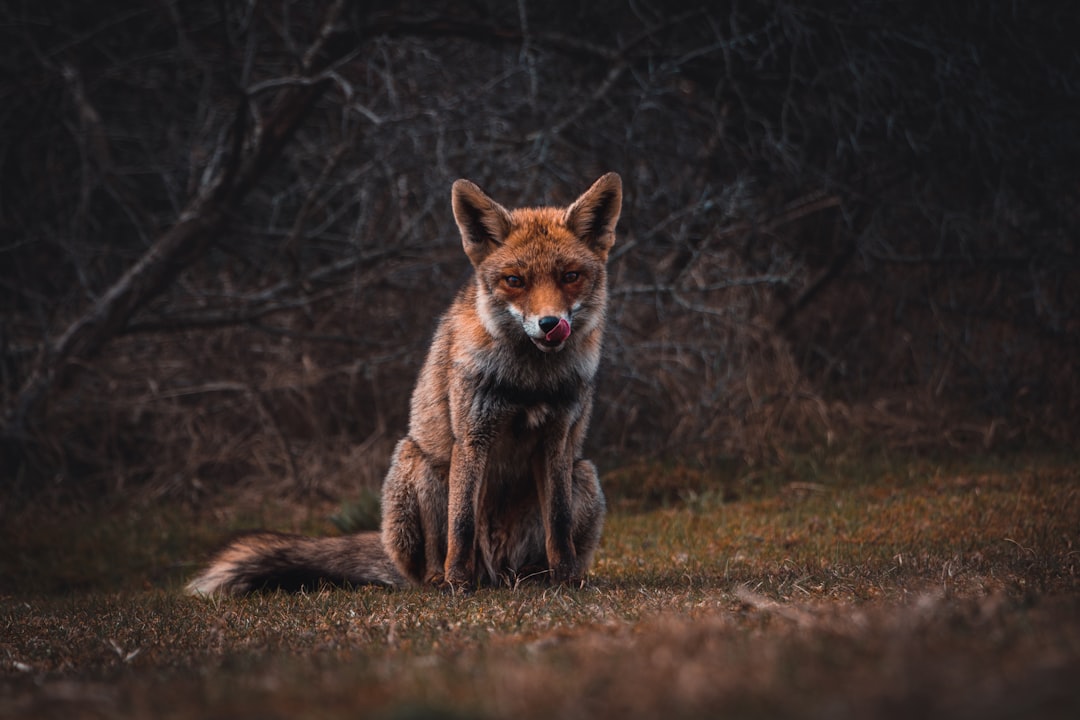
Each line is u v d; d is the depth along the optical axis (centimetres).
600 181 721
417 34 1513
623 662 280
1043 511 1036
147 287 1427
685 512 1230
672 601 523
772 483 1327
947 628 303
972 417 1491
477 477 728
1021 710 198
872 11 1466
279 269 1617
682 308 1491
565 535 734
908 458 1388
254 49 1447
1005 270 1581
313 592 777
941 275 1611
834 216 1650
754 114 1538
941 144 1535
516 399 718
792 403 1474
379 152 1496
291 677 308
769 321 1546
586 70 1598
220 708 267
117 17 1736
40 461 1427
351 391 1505
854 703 212
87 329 1419
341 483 1423
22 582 1152
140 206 1570
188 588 816
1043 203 1584
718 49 1542
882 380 1586
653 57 1555
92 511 1362
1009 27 1530
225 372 1555
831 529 1059
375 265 1535
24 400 1361
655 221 1561
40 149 1770
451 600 638
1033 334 1549
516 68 1423
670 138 1655
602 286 732
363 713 244
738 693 232
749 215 1512
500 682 262
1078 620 290
